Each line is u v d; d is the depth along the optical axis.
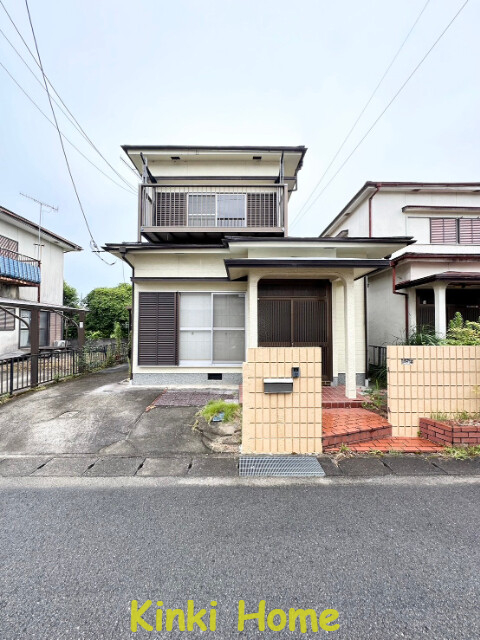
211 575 1.81
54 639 1.44
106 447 3.79
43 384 6.93
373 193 9.27
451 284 7.42
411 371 4.01
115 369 9.62
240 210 8.15
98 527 2.26
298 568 1.86
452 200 9.44
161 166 8.46
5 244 11.87
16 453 3.64
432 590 1.70
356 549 2.02
